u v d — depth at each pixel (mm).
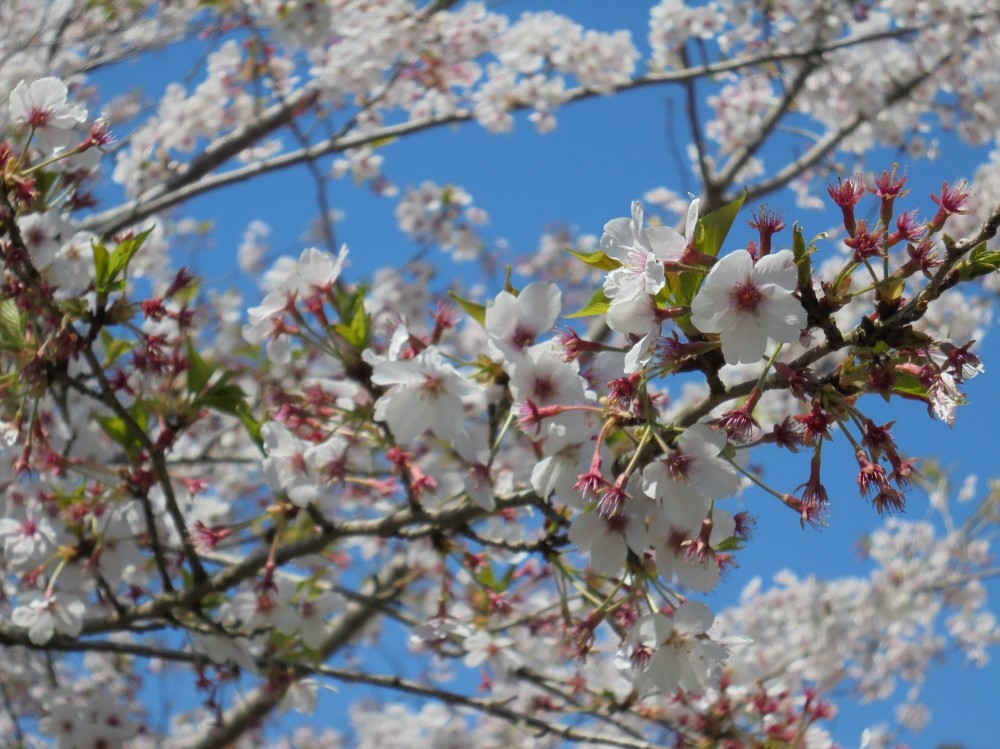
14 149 4133
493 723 8180
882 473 2389
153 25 7402
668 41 8109
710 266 2521
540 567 4727
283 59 7188
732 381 7176
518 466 4164
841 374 2449
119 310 3557
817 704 4551
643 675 2938
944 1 8148
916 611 9195
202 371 3957
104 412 4887
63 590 3955
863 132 8719
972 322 7902
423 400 3166
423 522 3580
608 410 2811
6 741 6840
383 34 6871
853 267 2398
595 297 2871
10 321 3719
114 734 4629
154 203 6277
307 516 4242
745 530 3049
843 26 8398
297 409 3773
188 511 6258
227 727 6363
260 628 4117
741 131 8672
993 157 8234
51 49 7180
